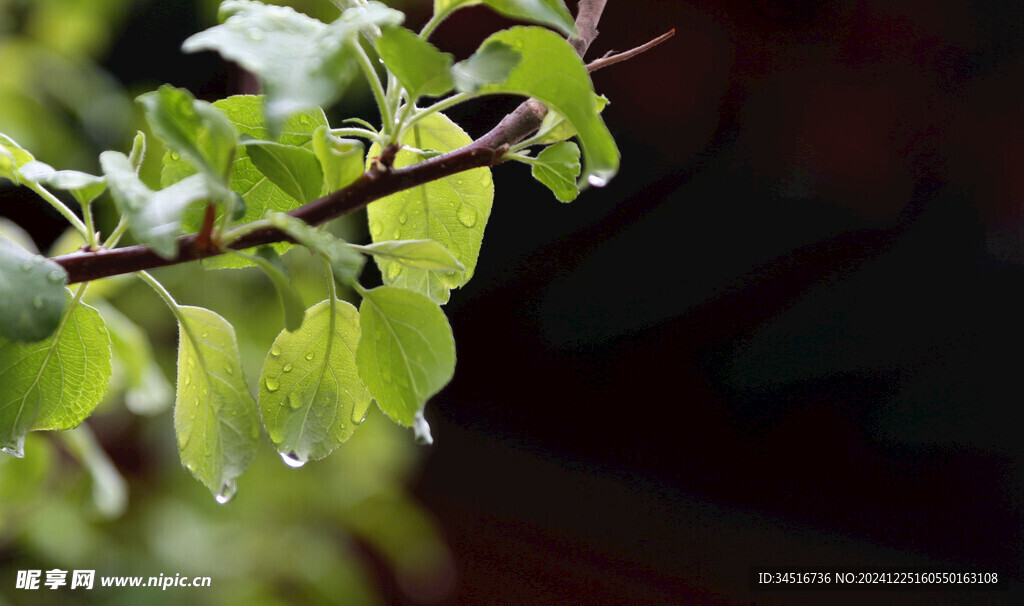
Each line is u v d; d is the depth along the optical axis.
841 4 2.50
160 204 0.71
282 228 0.72
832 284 3.02
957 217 2.76
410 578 3.02
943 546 3.07
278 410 0.76
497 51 0.71
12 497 0.94
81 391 0.77
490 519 3.50
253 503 1.81
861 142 2.73
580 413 3.61
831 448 3.24
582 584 3.29
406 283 0.79
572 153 0.75
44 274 0.72
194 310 0.76
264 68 0.69
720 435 3.42
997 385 2.88
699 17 2.56
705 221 3.01
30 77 1.71
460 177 0.78
